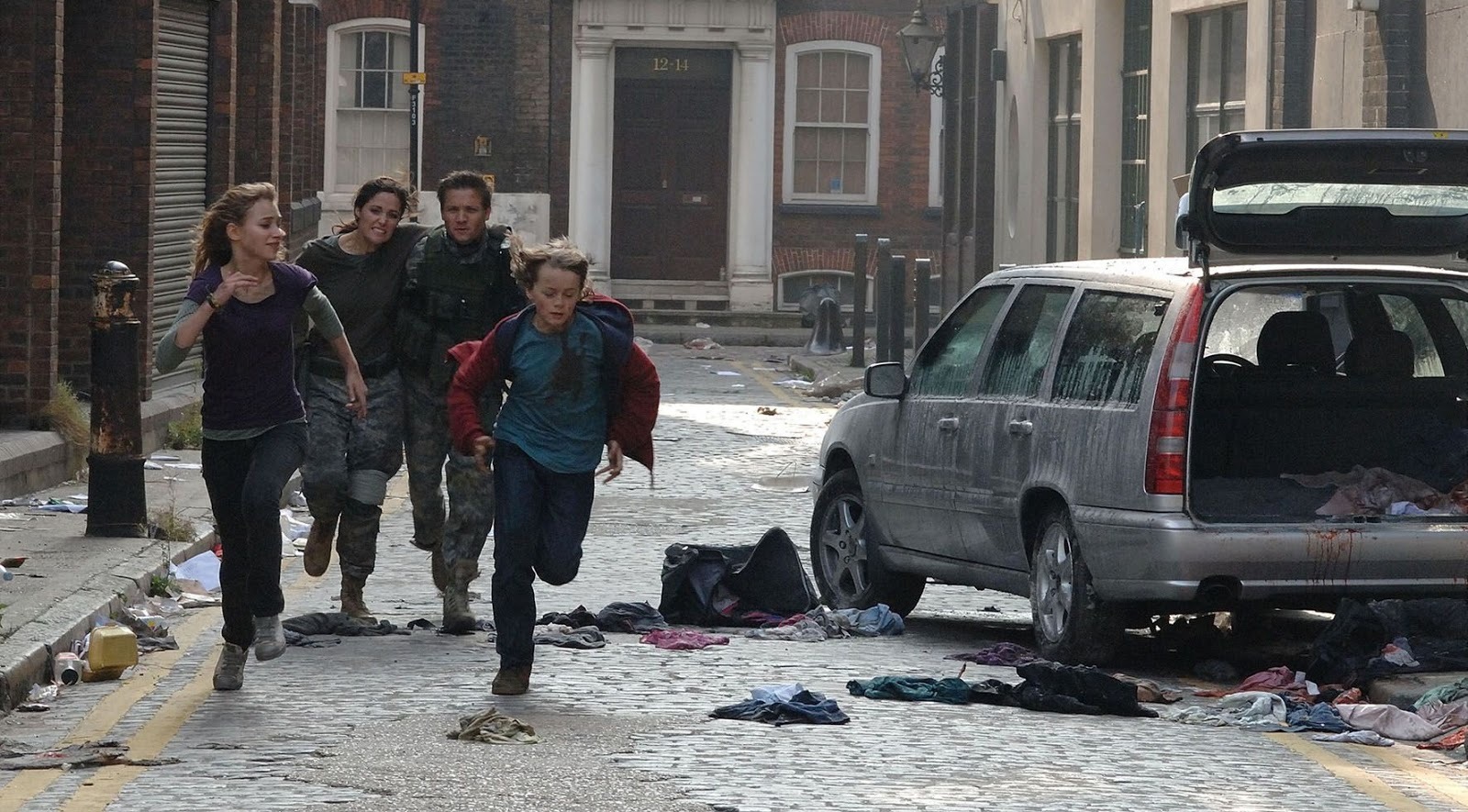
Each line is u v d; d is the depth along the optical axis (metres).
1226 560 29.06
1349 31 55.88
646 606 34.94
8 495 46.19
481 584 39.66
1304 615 37.25
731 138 115.94
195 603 36.38
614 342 27.05
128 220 57.88
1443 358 33.72
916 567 35.69
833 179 117.19
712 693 28.30
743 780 22.55
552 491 27.33
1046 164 87.00
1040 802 21.78
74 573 35.22
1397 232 31.25
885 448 36.44
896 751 24.41
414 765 23.09
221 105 68.31
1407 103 53.22
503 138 115.25
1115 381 30.70
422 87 114.62
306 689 28.02
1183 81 69.44
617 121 116.19
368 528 33.03
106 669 28.86
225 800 21.38
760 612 35.44
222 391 26.66
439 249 31.98
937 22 116.19
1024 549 32.28
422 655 30.97
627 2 113.62
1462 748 25.39
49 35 51.03
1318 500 31.06
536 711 26.53
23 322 50.84
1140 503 29.50
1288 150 29.75
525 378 27.02
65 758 23.33
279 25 78.19
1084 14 79.12
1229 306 34.53
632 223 116.56
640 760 23.56
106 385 40.41
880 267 89.62
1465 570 29.83
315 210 103.50
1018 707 28.06
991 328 34.56
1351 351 33.50
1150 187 71.94
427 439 32.81
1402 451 33.25
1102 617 30.53
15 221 50.84
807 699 26.92
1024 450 32.19
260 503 26.33
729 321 114.31
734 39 114.19
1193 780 23.23
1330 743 26.00
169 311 63.72
